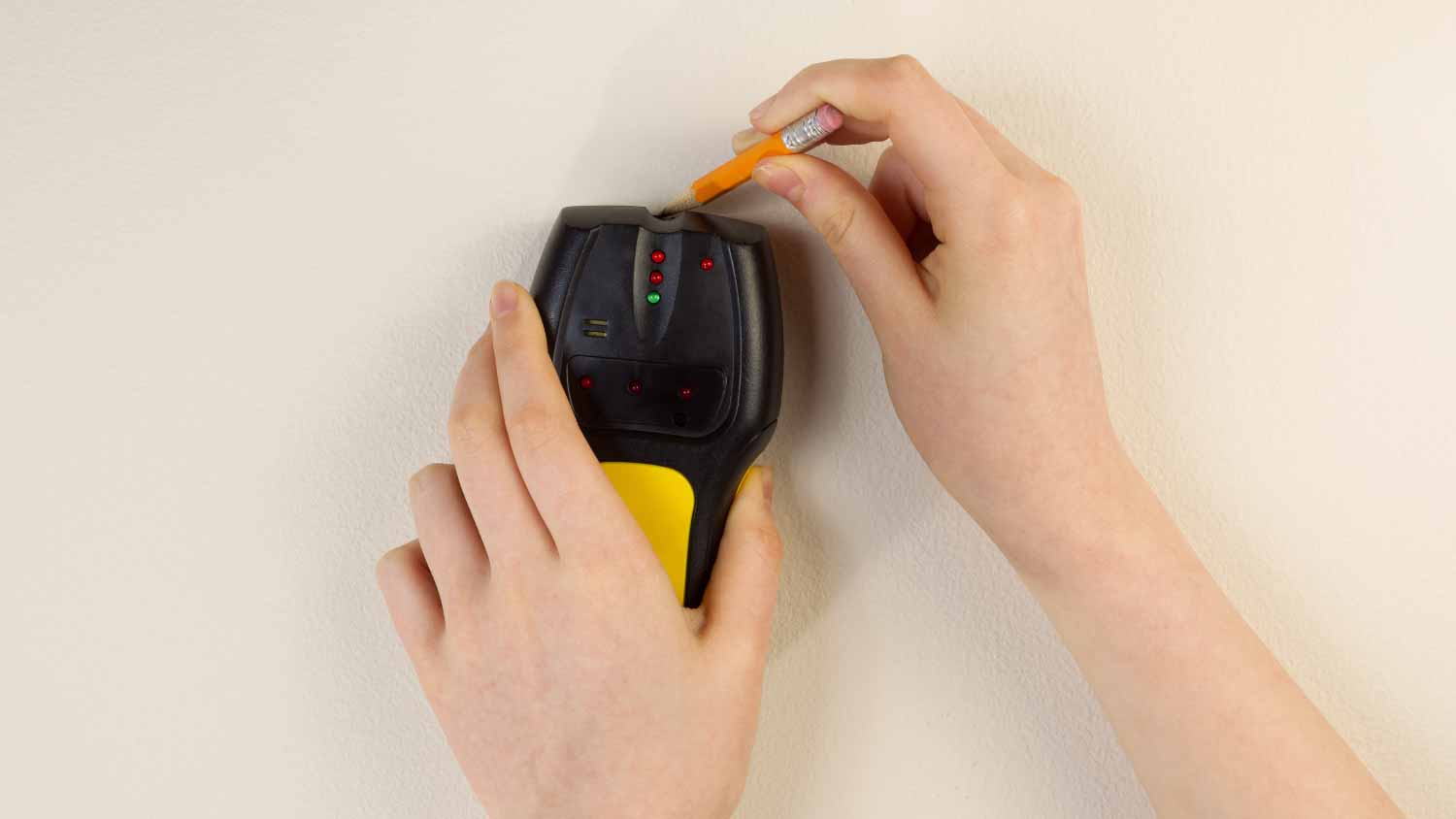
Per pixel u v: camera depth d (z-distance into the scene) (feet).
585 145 1.90
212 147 1.93
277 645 1.99
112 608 1.99
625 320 1.71
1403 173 1.84
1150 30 1.84
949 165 1.48
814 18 1.86
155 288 1.95
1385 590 1.89
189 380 1.96
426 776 1.98
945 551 1.91
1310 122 1.84
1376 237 1.86
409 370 1.94
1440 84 1.83
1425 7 1.82
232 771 2.00
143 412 1.97
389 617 1.97
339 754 1.99
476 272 1.92
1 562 1.98
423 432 1.95
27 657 1.99
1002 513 1.71
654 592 1.55
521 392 1.57
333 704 1.99
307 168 1.92
